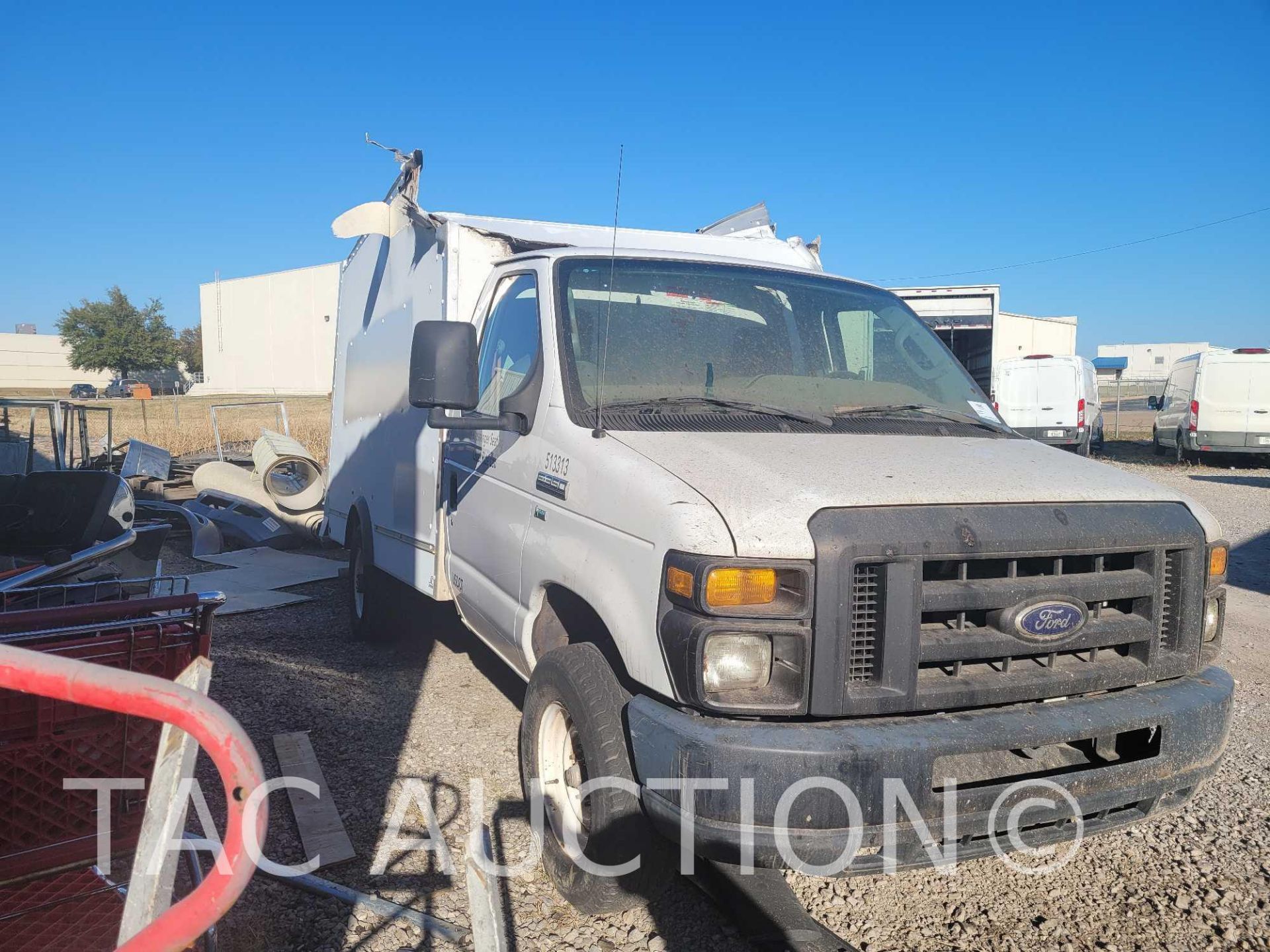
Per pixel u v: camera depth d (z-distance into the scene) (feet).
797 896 11.23
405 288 19.67
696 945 10.34
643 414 11.59
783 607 8.80
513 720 16.94
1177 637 10.35
